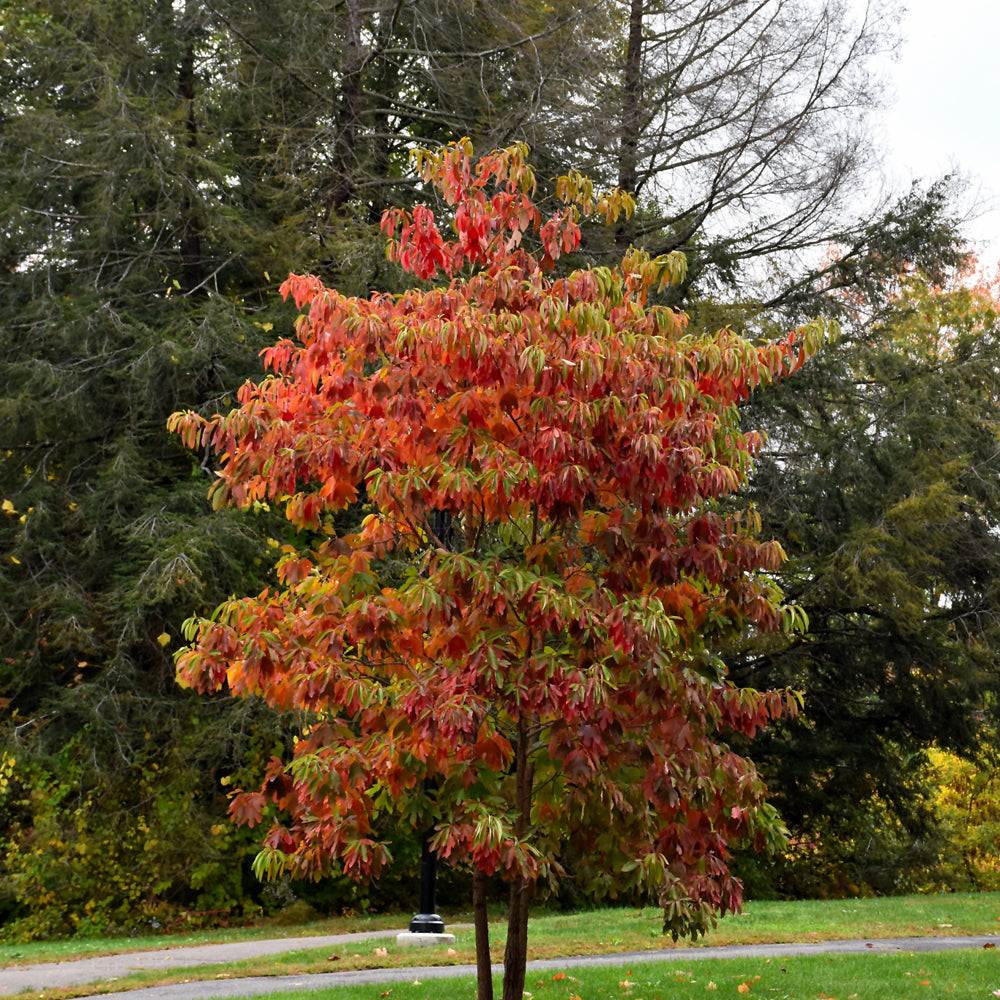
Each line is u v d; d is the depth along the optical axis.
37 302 18.48
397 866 19.00
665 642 5.39
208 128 19.78
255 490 6.25
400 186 21.31
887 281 23.33
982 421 23.28
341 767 5.74
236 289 21.05
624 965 10.24
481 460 5.71
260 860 6.02
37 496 17.72
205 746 16.91
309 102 20.75
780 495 22.19
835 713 24.38
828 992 8.89
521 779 6.10
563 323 5.80
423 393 6.09
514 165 6.63
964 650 22.00
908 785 25.19
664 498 5.88
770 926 13.62
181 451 19.39
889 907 16.02
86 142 18.88
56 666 17.78
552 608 5.46
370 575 5.89
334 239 18.48
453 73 20.77
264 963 11.44
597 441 5.88
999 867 27.38
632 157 21.53
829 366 22.66
